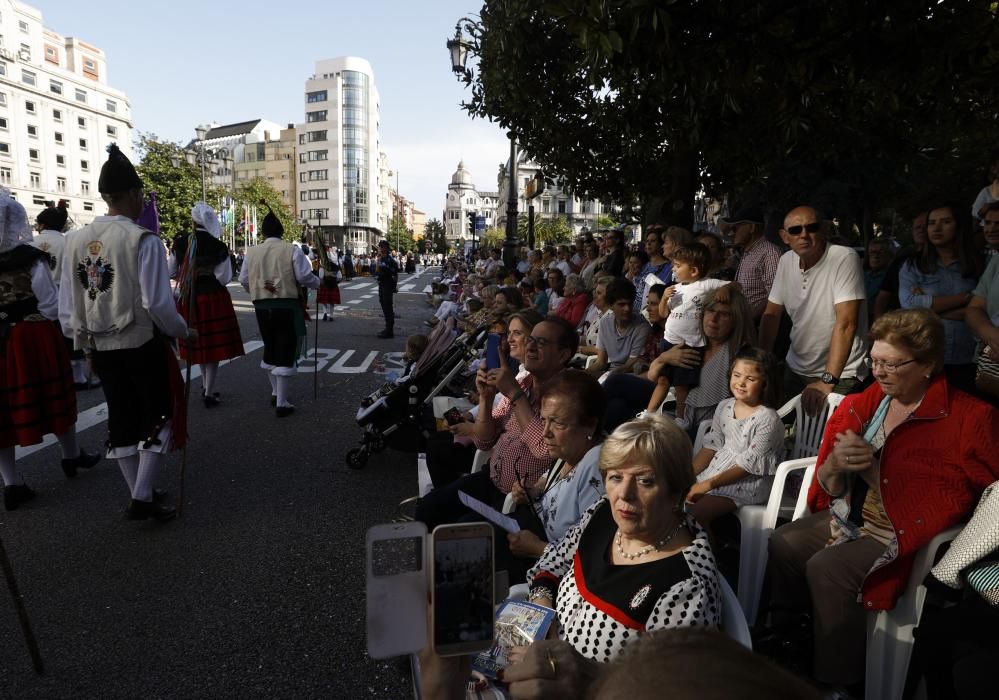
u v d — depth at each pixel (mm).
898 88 4684
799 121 4855
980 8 4066
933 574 2092
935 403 2311
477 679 1784
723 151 7129
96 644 2893
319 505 4531
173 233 41031
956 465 2234
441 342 5477
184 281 4625
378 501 4621
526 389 3547
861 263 3758
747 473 3047
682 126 6512
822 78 4637
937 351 2342
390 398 5234
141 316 3977
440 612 1230
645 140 7789
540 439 2969
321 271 9734
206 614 3143
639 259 8234
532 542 2553
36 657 2666
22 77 64500
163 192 40656
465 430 3660
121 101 77875
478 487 3203
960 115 5656
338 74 108812
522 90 9367
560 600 1996
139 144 41031
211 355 7020
